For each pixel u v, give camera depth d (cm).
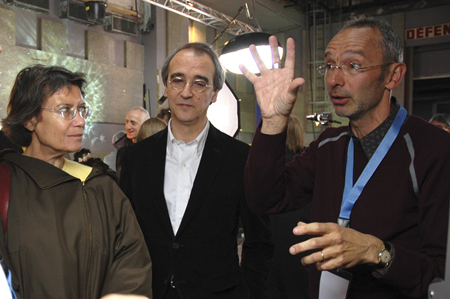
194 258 138
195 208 140
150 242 142
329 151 116
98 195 121
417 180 96
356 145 110
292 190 122
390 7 935
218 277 138
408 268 86
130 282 116
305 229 82
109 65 704
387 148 101
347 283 98
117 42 729
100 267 114
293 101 102
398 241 98
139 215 145
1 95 544
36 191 110
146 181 148
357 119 106
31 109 112
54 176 112
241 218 151
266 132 109
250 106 1063
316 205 114
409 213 98
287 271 205
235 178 145
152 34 770
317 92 1019
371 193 101
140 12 755
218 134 158
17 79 116
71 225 111
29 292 102
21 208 106
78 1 633
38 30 605
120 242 122
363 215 100
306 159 125
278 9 919
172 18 792
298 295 203
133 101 748
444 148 94
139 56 764
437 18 878
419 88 1108
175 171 150
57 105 113
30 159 112
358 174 107
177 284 133
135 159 157
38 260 104
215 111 257
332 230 82
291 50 107
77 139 118
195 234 139
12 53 557
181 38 813
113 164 412
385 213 98
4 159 111
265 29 1066
